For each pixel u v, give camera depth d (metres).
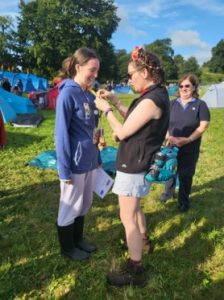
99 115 3.50
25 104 14.45
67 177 3.18
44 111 16.92
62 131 3.07
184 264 3.58
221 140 9.98
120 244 3.93
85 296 3.14
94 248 3.81
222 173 6.64
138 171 2.90
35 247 3.88
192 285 3.28
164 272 3.46
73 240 3.69
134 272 3.22
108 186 3.60
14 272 3.43
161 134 2.89
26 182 5.94
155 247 3.89
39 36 58.75
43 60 57.09
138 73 2.79
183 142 4.25
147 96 2.74
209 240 4.04
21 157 7.54
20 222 4.46
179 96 4.53
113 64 60.56
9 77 29.02
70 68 3.20
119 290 3.21
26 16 58.59
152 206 4.96
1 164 6.92
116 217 4.59
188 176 4.57
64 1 56.25
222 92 21.55
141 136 2.82
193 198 5.35
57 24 56.97
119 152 2.97
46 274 3.42
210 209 4.92
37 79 31.31
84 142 3.25
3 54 59.59
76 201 3.41
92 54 3.13
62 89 3.17
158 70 2.77
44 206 4.95
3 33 59.81
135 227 3.09
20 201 5.11
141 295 3.14
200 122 4.33
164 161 2.90
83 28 57.84
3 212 4.72
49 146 8.83
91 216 4.61
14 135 10.09
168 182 5.07
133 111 2.77
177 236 4.14
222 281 3.34
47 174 6.36
